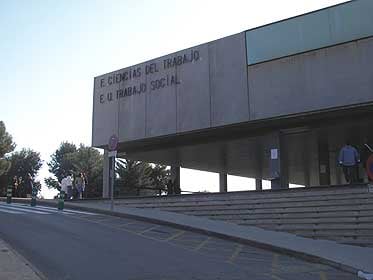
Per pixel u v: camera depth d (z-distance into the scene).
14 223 17.09
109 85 31.42
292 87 23.47
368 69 21.62
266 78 24.34
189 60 27.47
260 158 35.47
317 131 26.00
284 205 18.50
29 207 24.52
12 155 87.44
